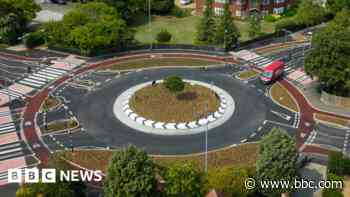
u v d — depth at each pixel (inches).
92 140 3649.1
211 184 2748.5
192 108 4008.4
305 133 3730.3
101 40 5108.3
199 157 3415.4
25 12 5821.9
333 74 3973.9
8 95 4402.1
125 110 4028.1
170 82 4109.3
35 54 5359.3
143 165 2699.3
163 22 6486.2
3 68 4995.1
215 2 6540.4
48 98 4320.9
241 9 6402.6
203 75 4734.3
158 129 3752.5
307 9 6038.4
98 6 5585.6
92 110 4084.6
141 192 2664.9
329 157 3248.0
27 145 3604.8
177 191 2731.3
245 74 4768.7
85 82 4623.5
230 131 3735.2
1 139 3683.6
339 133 3732.8
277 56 5221.5
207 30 5492.1
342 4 6220.5
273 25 6250.0
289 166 2824.8
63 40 5398.6
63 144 3604.8
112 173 2684.5
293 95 4333.2
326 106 4138.8
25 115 4037.9
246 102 4185.5
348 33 3941.9
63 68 4960.6
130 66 4985.2
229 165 3307.1
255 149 3499.0
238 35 5374.0
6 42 5679.1
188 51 5383.9
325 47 3978.8
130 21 6476.4
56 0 7224.4
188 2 7362.2
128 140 3639.3
